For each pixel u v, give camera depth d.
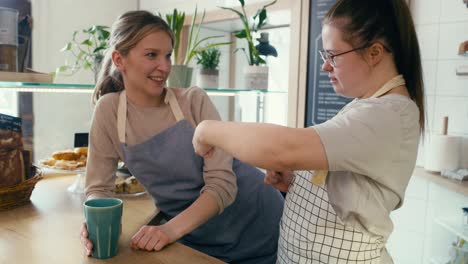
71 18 2.92
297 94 2.38
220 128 0.75
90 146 1.21
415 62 0.78
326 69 0.81
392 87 0.76
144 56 1.12
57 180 1.62
